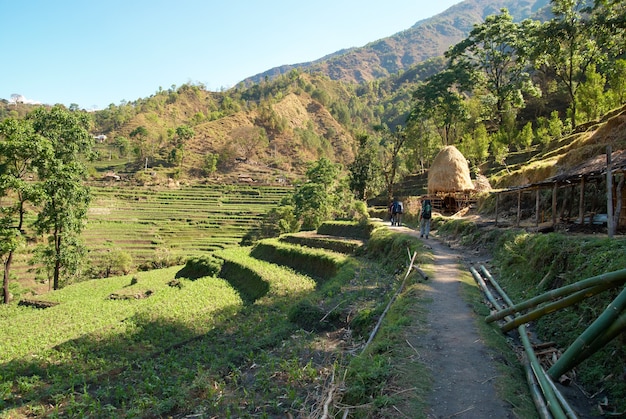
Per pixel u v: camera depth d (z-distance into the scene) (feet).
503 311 26.12
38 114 113.09
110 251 162.50
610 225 30.27
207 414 25.91
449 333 26.55
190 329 55.16
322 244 94.22
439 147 192.75
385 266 63.00
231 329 50.44
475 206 83.92
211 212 237.25
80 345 52.29
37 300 95.20
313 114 575.38
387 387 20.44
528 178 75.05
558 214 51.96
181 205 245.45
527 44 145.79
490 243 51.37
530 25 152.05
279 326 44.27
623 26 109.40
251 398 26.91
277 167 387.75
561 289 21.38
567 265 30.01
